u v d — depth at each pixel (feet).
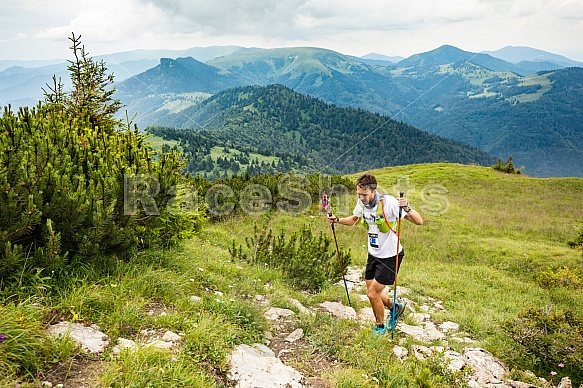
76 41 34.68
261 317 18.52
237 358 13.82
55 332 12.44
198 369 12.42
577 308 35.14
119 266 18.04
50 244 14.30
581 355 20.31
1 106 19.98
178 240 24.85
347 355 16.57
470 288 38.52
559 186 126.41
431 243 59.57
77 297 14.26
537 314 24.13
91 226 16.89
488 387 17.04
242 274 25.70
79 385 10.43
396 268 19.62
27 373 10.32
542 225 75.05
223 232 45.96
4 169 15.05
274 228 53.72
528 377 18.92
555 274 44.42
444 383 15.79
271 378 13.20
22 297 13.48
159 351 12.30
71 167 18.40
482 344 22.71
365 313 24.67
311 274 28.63
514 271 50.08
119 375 10.89
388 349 18.58
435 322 26.84
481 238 63.05
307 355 15.93
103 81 36.52
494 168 167.02
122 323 13.96
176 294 17.84
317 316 20.44
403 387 14.55
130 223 18.98
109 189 17.95
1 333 10.74
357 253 47.73
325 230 57.16
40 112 23.79
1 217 14.05
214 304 17.78
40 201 15.30
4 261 13.38
